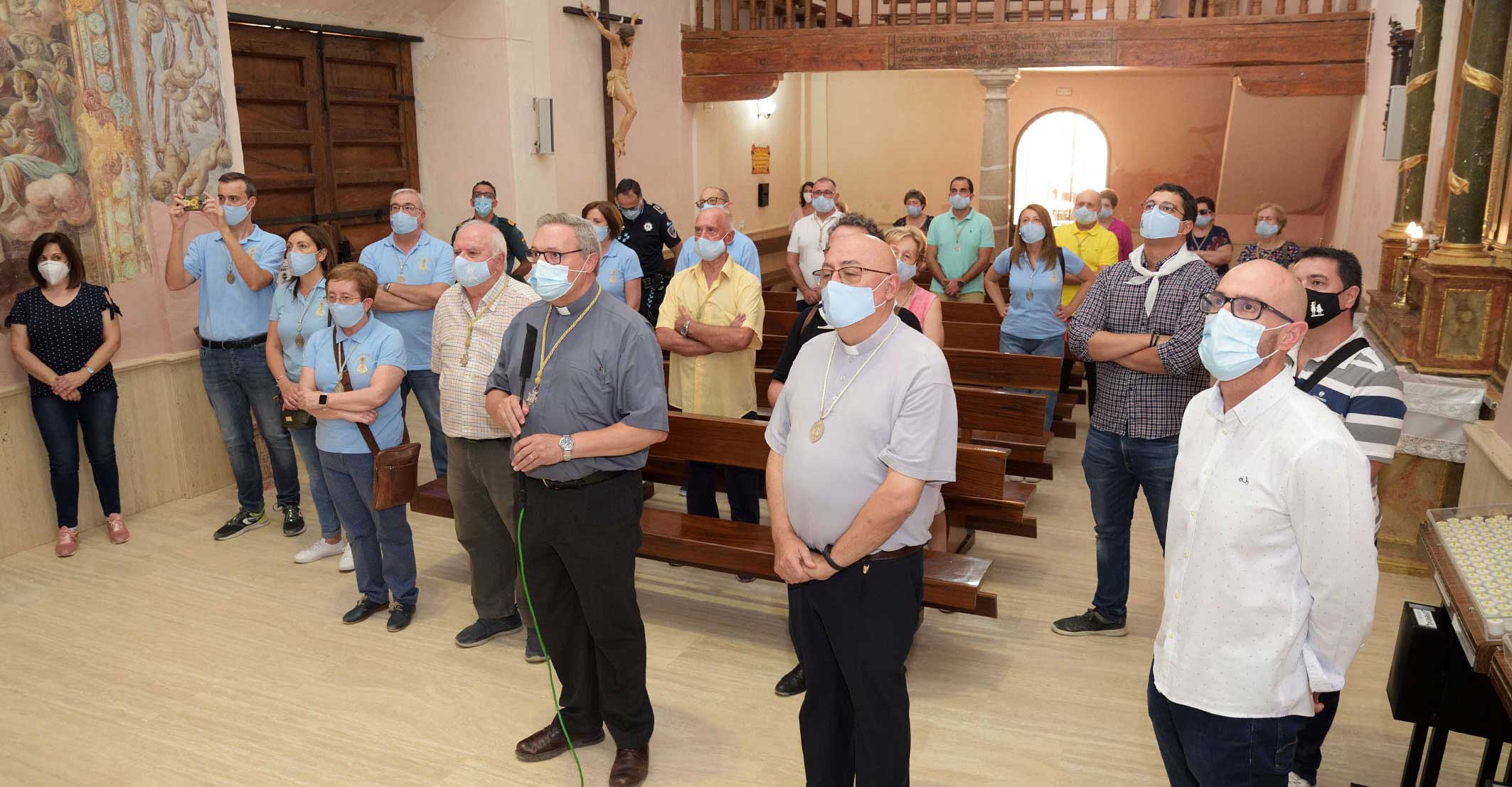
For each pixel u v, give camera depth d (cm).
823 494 220
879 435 215
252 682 337
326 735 306
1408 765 237
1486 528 227
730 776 284
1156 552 438
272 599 402
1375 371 250
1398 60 582
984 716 312
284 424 380
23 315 431
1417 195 521
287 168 637
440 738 305
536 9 737
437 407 507
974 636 364
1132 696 323
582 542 261
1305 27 755
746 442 368
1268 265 175
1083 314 326
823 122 1343
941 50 857
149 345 501
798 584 230
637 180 880
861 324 216
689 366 413
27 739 304
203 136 514
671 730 306
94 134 463
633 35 827
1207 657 185
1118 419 324
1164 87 1230
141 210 488
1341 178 946
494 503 328
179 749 299
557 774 287
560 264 255
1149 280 312
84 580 420
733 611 387
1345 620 175
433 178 752
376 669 346
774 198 1205
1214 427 187
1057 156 1299
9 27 427
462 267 308
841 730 239
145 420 500
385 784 282
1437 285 394
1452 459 395
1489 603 193
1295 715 183
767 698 325
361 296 355
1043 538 457
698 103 970
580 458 255
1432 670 222
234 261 443
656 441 266
